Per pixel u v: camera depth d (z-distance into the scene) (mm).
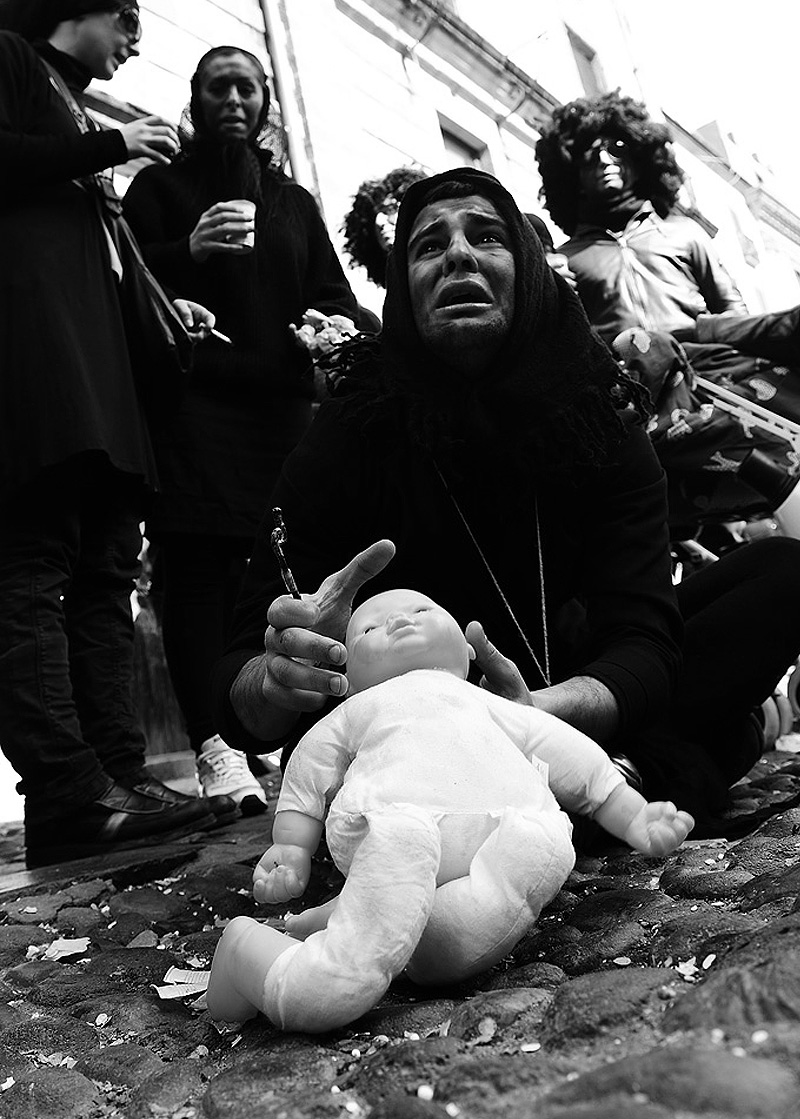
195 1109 982
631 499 2086
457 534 2062
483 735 1283
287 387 3547
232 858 2447
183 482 3354
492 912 1165
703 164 12703
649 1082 711
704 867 1572
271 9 8141
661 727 2326
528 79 10805
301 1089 950
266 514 2131
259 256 3529
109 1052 1169
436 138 9508
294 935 1272
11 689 2637
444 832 1189
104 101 6531
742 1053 753
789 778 2885
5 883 2410
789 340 3676
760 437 3617
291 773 1374
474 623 1486
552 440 1969
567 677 2131
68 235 2877
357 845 1187
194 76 3621
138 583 5707
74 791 2670
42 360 2689
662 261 4301
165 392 3100
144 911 2027
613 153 4465
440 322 1937
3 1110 1044
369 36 9258
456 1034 992
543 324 2029
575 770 1456
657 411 3662
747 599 2385
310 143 7934
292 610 1496
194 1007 1359
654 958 1095
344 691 1472
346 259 7465
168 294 3383
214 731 3432
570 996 965
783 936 962
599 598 2031
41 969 1641
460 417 1977
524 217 2055
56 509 2736
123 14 3229
